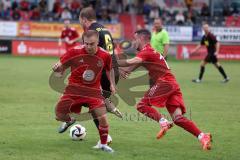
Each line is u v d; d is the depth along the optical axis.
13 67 58.31
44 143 22.17
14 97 35.88
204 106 34.09
